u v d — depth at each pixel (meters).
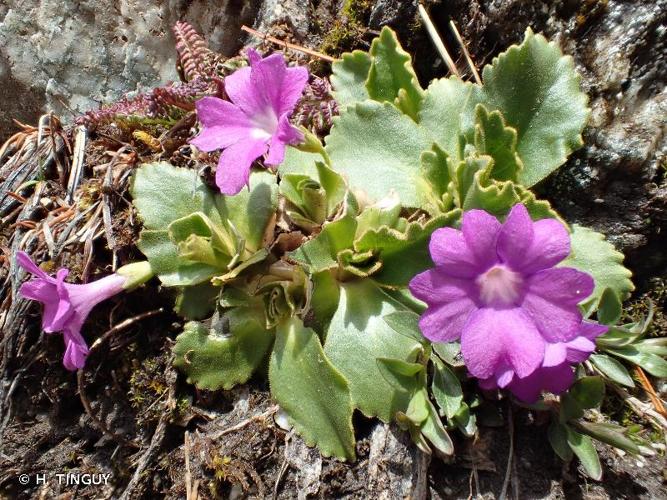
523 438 0.08
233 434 0.09
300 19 0.12
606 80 0.09
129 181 0.10
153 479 0.09
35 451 0.10
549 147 0.09
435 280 0.07
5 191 0.11
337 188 0.09
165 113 0.11
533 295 0.07
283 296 0.09
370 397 0.08
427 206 0.09
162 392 0.09
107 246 0.10
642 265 0.09
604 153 0.09
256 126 0.08
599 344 0.08
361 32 0.12
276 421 0.09
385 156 0.09
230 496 0.09
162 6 0.14
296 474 0.08
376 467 0.08
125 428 0.09
